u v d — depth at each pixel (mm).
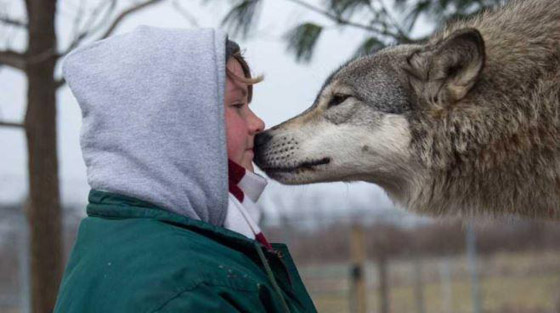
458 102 4020
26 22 6367
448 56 3998
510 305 15430
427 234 18688
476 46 3881
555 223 4078
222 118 2434
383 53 4312
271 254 2424
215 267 2166
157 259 2139
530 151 3852
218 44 2496
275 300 2277
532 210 4016
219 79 2445
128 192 2316
